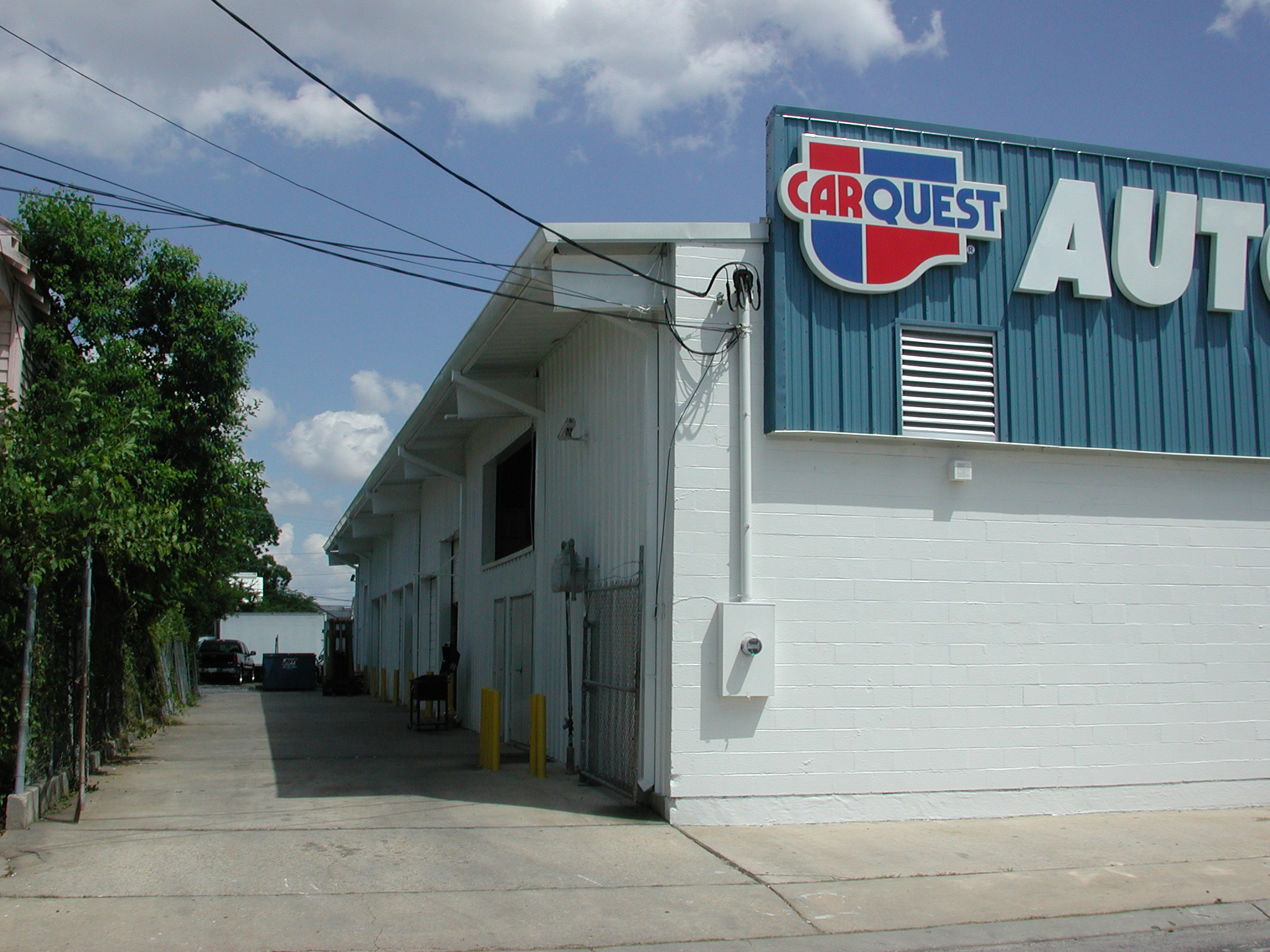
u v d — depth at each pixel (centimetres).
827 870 762
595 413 1175
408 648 2653
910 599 955
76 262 1298
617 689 1042
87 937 588
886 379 964
